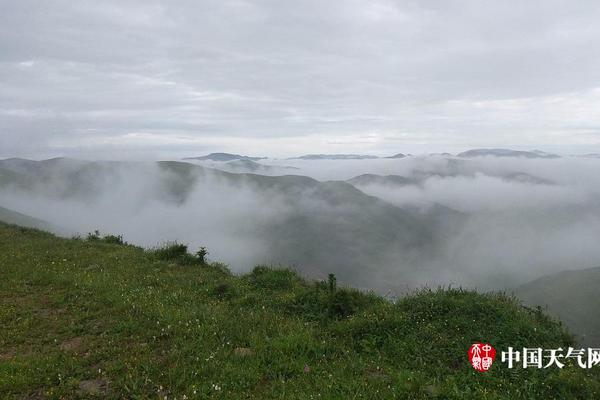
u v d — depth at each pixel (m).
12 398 6.40
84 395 6.45
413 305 10.39
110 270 13.84
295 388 6.93
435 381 7.39
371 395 6.75
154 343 8.26
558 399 7.16
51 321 9.43
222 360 7.62
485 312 9.81
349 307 10.68
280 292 12.33
